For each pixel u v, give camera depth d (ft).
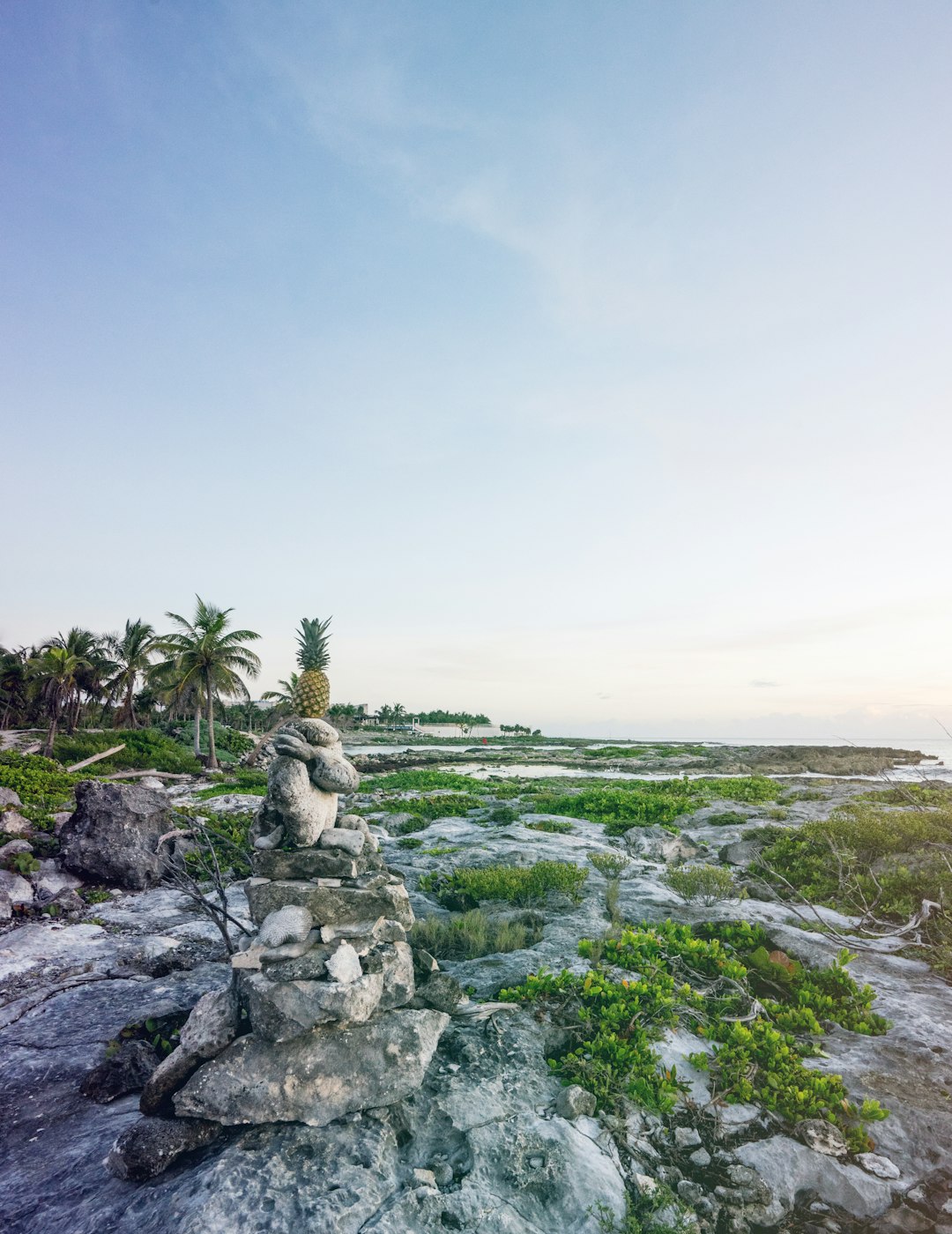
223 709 195.72
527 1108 15.62
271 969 14.82
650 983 21.31
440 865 40.60
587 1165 13.82
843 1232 12.91
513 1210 12.76
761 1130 15.33
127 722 174.40
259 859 16.63
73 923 30.63
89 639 174.29
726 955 24.26
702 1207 13.21
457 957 25.54
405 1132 14.78
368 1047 15.30
